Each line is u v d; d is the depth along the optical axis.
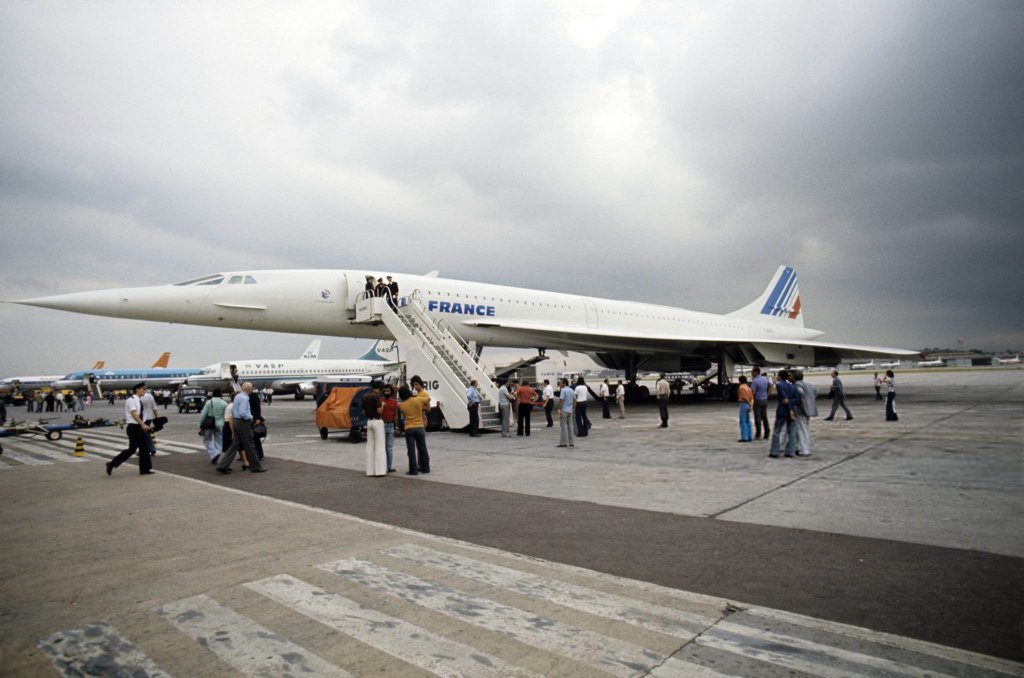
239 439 9.82
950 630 3.35
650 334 25.81
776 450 9.93
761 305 39.53
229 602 3.99
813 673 2.90
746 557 4.74
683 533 5.48
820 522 5.71
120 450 14.58
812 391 9.95
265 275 19.20
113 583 4.41
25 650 3.30
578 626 3.53
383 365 54.41
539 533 5.62
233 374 11.26
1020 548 4.81
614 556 4.86
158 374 56.66
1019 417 15.52
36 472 10.62
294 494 7.84
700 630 3.44
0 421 24.69
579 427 14.43
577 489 7.73
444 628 3.53
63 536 5.82
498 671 3.00
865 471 8.32
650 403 29.27
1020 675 2.84
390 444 9.66
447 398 16.11
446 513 6.54
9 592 4.25
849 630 3.38
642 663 3.05
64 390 49.09
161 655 3.23
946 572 4.29
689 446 11.88
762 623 3.51
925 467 8.44
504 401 14.97
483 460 10.67
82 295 16.91
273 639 3.42
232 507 7.06
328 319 20.08
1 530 6.11
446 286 22.20
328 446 13.73
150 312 17.38
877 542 5.03
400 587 4.23
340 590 4.19
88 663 3.14
